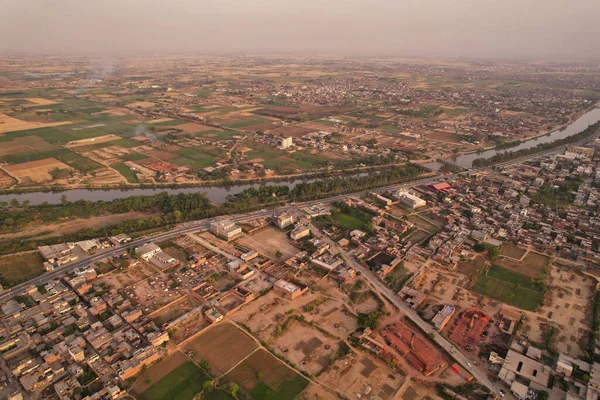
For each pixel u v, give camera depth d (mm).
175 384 170125
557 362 177750
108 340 192125
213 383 167625
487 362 184250
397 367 179375
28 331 197500
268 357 184500
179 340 194875
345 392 166625
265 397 163375
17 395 160625
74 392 165250
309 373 175625
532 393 165125
